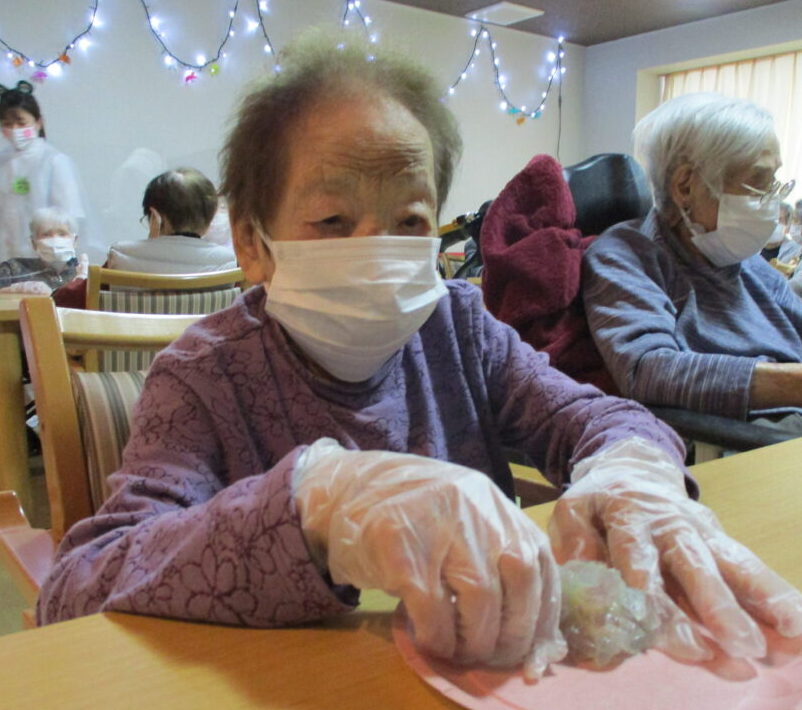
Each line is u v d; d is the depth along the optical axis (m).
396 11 5.64
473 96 6.25
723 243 1.53
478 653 0.42
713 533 0.54
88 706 0.39
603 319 1.48
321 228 0.69
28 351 0.87
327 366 0.75
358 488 0.45
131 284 2.04
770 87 6.03
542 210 1.62
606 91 6.95
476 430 0.88
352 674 0.42
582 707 0.39
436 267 0.75
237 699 0.40
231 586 0.46
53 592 0.57
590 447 0.78
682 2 5.64
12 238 4.12
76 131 4.41
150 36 4.60
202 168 4.92
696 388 1.29
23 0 4.15
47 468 0.87
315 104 0.68
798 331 1.72
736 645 0.44
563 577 0.47
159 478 0.63
